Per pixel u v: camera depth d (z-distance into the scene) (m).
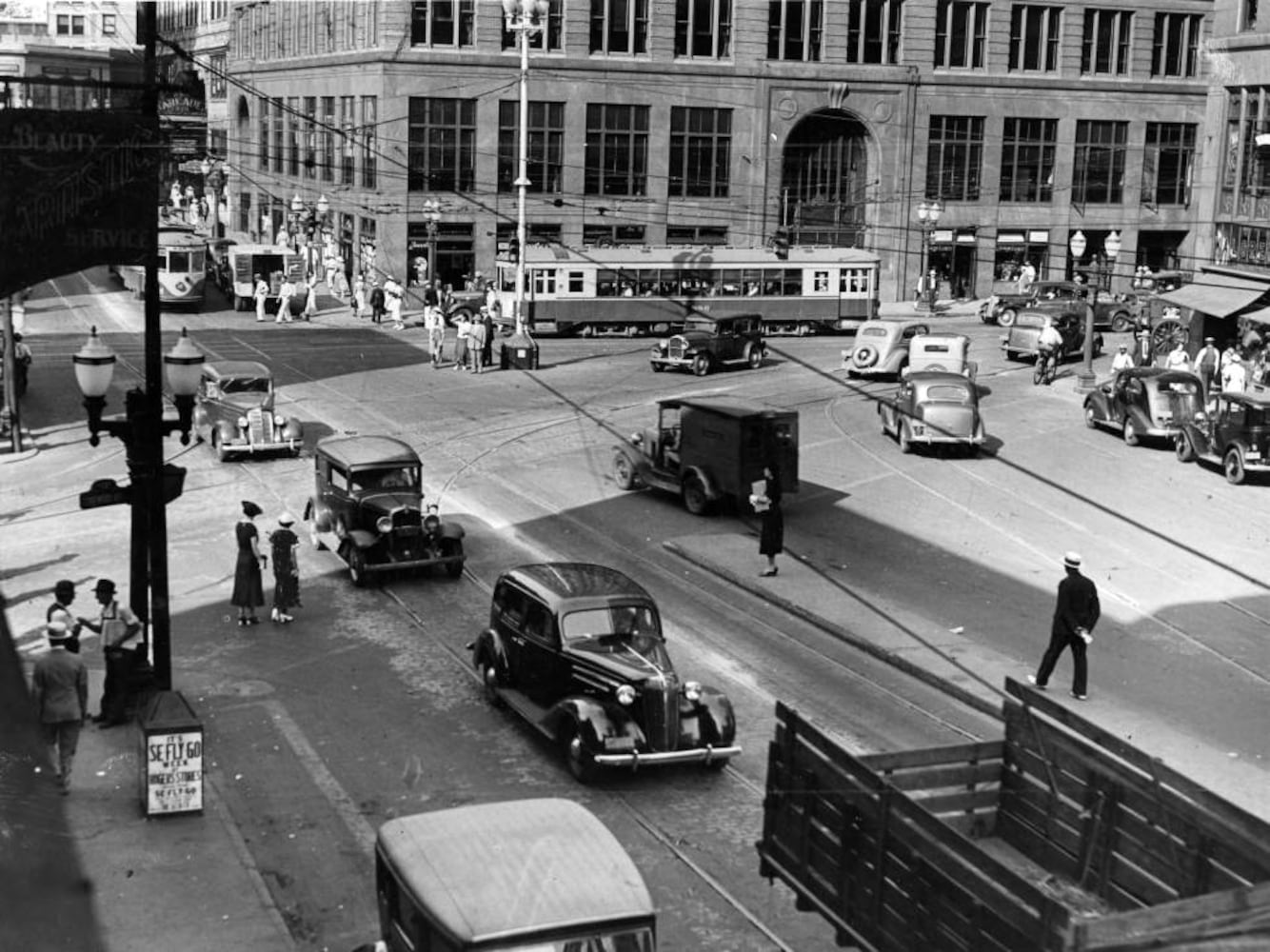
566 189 66.31
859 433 38.69
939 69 71.06
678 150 67.75
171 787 14.76
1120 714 18.67
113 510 29.23
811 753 10.97
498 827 11.11
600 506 30.45
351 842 14.52
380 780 16.16
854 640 21.53
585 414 40.22
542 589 17.59
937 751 12.16
